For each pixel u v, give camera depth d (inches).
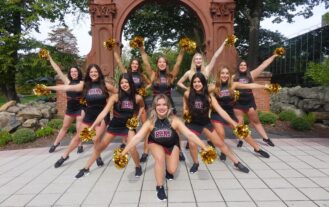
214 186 173.6
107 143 194.7
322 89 379.9
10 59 527.8
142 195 163.5
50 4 544.4
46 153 261.7
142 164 219.9
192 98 191.8
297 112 385.1
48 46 573.0
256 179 183.5
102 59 441.4
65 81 259.9
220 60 443.2
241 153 243.3
